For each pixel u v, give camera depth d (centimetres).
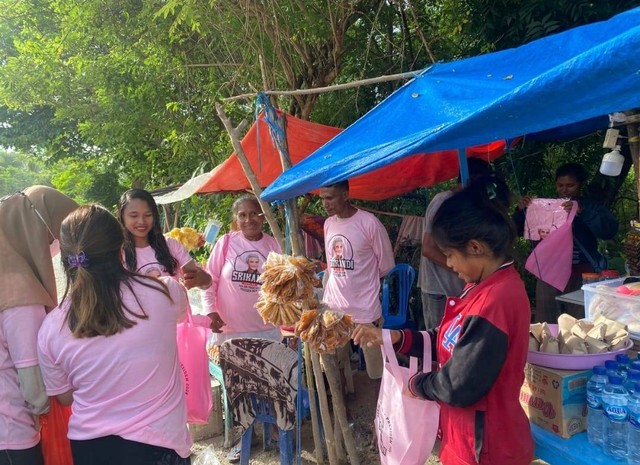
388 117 242
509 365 150
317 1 498
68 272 167
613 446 163
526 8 438
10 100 924
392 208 584
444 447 169
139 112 771
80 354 161
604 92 122
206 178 489
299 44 528
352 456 284
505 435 152
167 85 727
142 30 655
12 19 974
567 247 347
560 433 179
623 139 370
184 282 306
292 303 195
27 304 170
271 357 268
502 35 474
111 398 163
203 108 682
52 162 1413
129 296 167
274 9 479
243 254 331
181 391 182
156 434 166
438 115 212
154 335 169
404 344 182
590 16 416
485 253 151
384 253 337
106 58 764
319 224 504
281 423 270
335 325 190
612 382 164
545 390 184
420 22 565
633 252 303
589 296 236
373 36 564
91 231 164
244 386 279
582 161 498
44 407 172
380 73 570
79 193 1400
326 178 200
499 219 150
